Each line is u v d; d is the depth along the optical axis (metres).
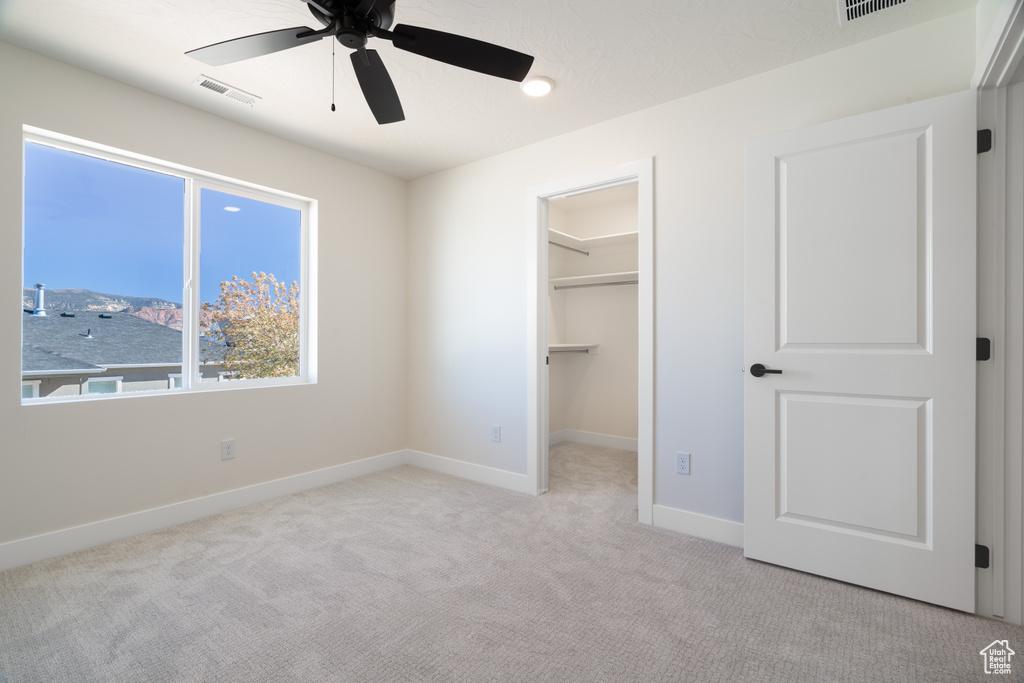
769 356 2.11
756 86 2.31
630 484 3.34
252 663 1.49
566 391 4.84
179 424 2.62
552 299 4.69
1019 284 1.69
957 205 1.74
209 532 2.49
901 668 1.45
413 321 3.89
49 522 2.19
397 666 1.47
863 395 1.92
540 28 1.97
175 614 1.75
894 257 1.86
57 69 2.21
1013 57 1.54
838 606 1.80
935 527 1.78
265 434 3.00
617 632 1.64
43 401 2.21
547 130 2.93
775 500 2.11
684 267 2.52
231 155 2.82
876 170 1.89
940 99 1.77
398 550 2.28
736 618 1.72
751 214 2.15
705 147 2.46
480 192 3.44
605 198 4.43
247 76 2.32
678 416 2.53
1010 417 1.70
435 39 1.46
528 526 2.58
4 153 2.07
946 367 1.76
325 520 2.66
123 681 1.40
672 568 2.11
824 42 2.06
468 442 3.52
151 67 2.26
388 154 3.34
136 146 2.45
